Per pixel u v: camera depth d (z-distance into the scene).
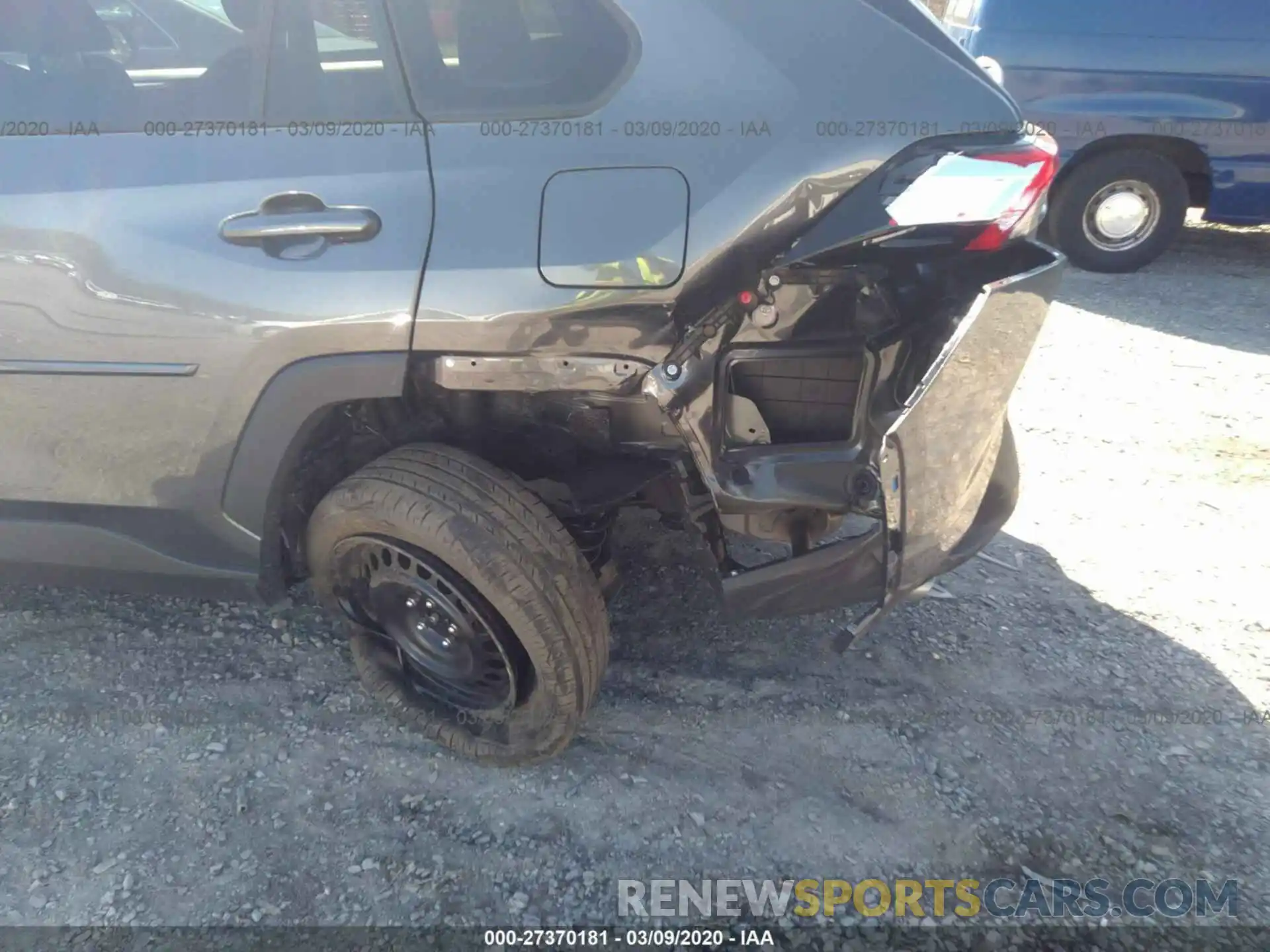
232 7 2.04
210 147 2.05
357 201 1.96
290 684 2.63
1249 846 2.19
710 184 1.85
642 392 1.99
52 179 2.11
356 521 2.14
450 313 1.94
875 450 2.06
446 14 1.96
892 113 1.86
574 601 2.10
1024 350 2.04
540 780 2.33
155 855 2.13
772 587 2.13
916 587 2.12
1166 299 5.71
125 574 2.46
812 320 2.00
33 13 2.07
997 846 2.18
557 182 1.90
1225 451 3.88
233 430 2.15
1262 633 2.86
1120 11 5.77
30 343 2.21
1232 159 5.88
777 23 1.88
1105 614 2.93
